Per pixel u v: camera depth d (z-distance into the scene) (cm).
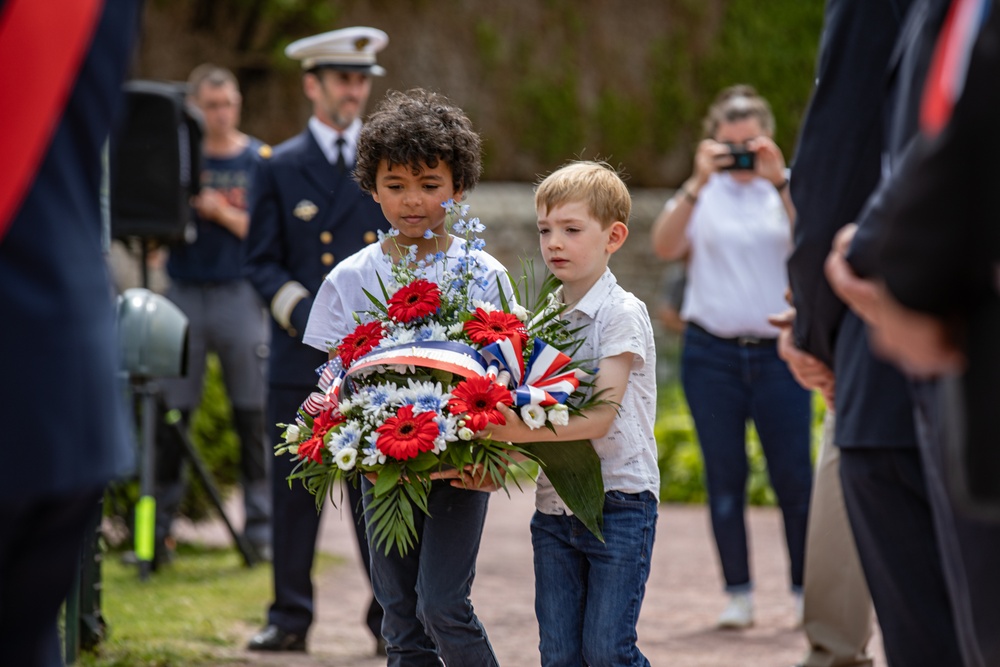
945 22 435
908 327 368
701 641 1006
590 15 2950
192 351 1351
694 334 1084
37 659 406
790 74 3097
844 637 834
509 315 608
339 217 974
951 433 385
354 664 915
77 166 373
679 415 2066
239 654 942
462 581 621
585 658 612
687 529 1614
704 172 1059
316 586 1253
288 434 633
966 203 354
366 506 638
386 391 592
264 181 985
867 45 553
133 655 902
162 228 1232
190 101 1479
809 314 575
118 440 386
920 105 439
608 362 614
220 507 1295
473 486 594
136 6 394
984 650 432
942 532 457
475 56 2827
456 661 629
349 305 670
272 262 979
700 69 3056
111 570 1270
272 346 966
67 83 365
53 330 359
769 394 1060
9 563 384
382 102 679
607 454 621
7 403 352
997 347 355
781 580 1271
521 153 2894
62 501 372
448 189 654
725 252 1067
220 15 2497
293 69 2556
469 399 576
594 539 618
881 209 449
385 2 2719
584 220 623
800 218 572
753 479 1803
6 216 355
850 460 541
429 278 638
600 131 2970
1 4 358
